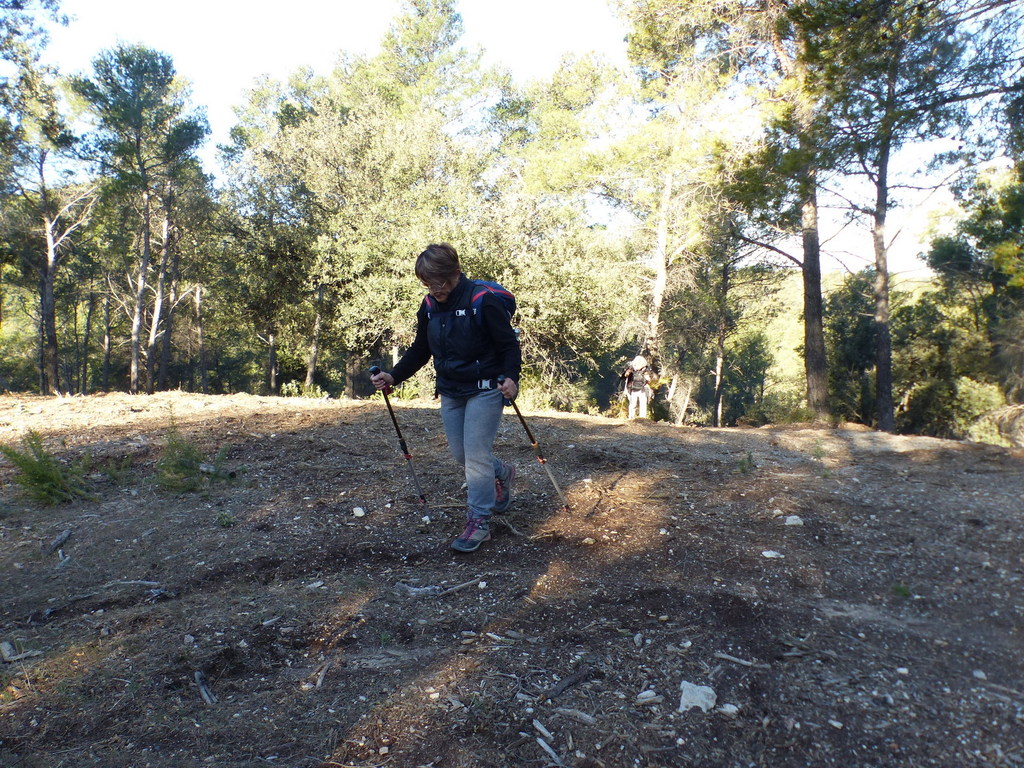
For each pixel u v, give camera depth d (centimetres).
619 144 1739
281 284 2750
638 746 214
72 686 239
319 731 220
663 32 1630
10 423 588
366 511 407
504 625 282
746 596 301
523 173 2148
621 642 268
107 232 3341
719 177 1254
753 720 226
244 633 274
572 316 1872
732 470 501
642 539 361
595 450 556
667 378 3017
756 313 2981
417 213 2067
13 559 339
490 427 347
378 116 2528
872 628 278
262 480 457
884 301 1747
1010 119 953
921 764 207
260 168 2598
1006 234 1134
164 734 218
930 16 866
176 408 673
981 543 349
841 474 488
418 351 372
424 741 215
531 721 224
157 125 2625
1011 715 225
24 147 2533
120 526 380
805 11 912
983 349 2430
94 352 4400
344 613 290
